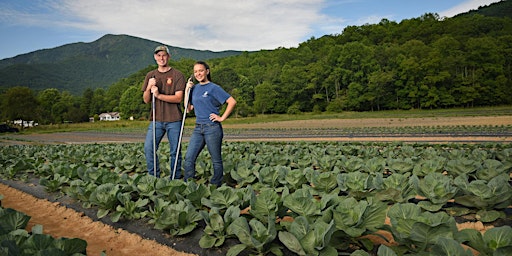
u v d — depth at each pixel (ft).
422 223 8.55
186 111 19.65
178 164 20.97
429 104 253.44
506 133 62.69
